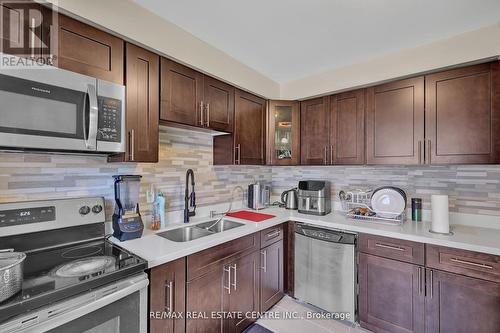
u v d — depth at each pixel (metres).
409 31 1.73
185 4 1.45
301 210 2.54
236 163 2.24
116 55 1.36
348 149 2.30
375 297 1.89
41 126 1.06
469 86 1.74
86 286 0.95
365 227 1.95
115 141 1.31
